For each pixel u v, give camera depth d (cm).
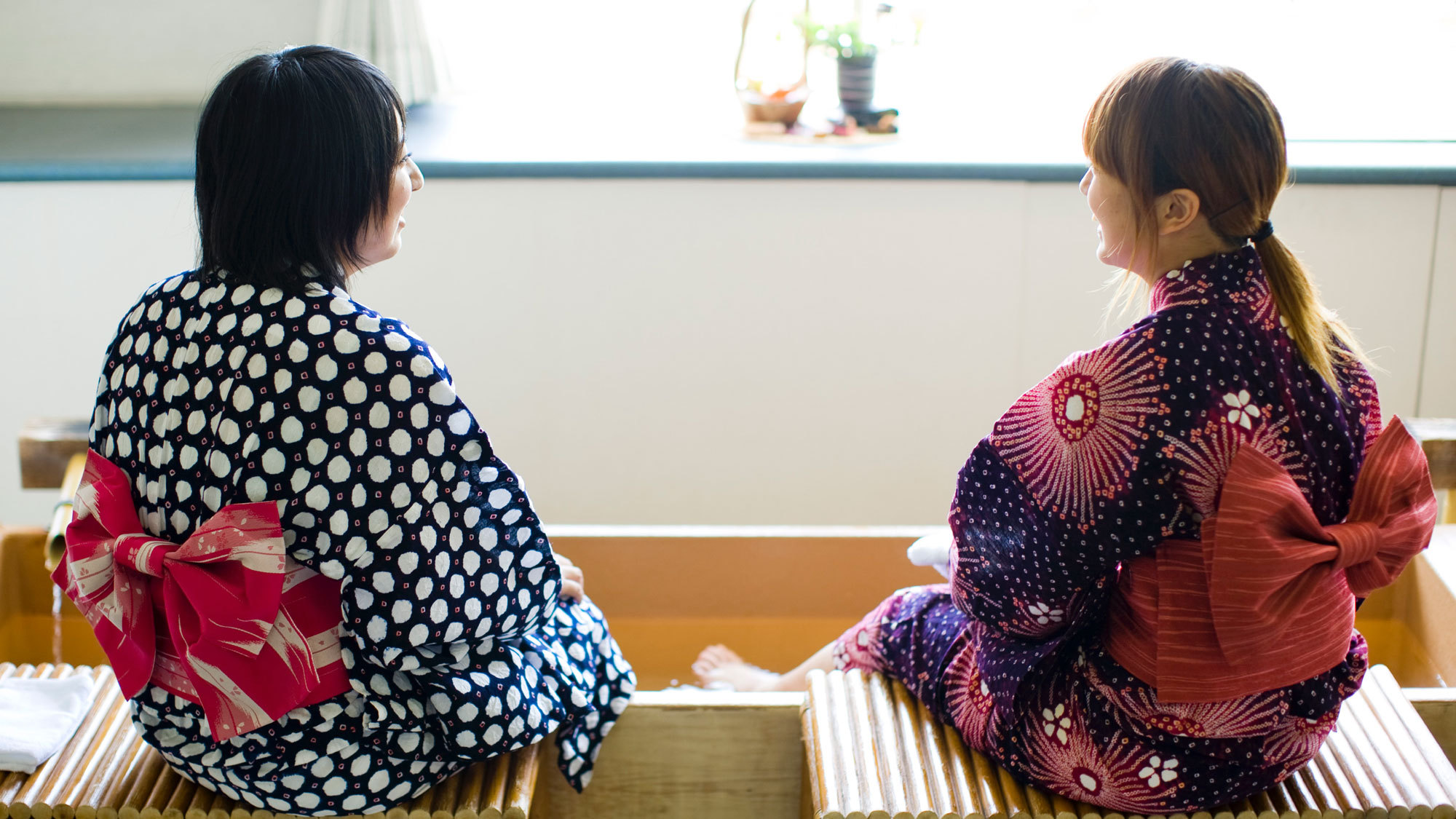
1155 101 110
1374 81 287
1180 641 116
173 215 257
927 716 139
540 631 136
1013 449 119
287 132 108
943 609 146
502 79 310
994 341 265
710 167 249
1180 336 112
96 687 143
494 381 271
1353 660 126
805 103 284
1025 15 299
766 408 272
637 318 265
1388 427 119
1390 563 119
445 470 114
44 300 264
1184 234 115
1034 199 253
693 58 309
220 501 111
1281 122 112
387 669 120
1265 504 110
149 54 300
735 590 194
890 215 255
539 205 255
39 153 260
